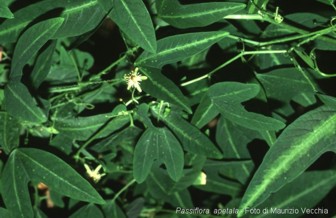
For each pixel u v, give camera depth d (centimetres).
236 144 61
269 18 55
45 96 59
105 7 53
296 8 59
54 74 60
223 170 64
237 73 57
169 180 62
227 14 52
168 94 53
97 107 60
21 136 60
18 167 55
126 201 65
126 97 59
